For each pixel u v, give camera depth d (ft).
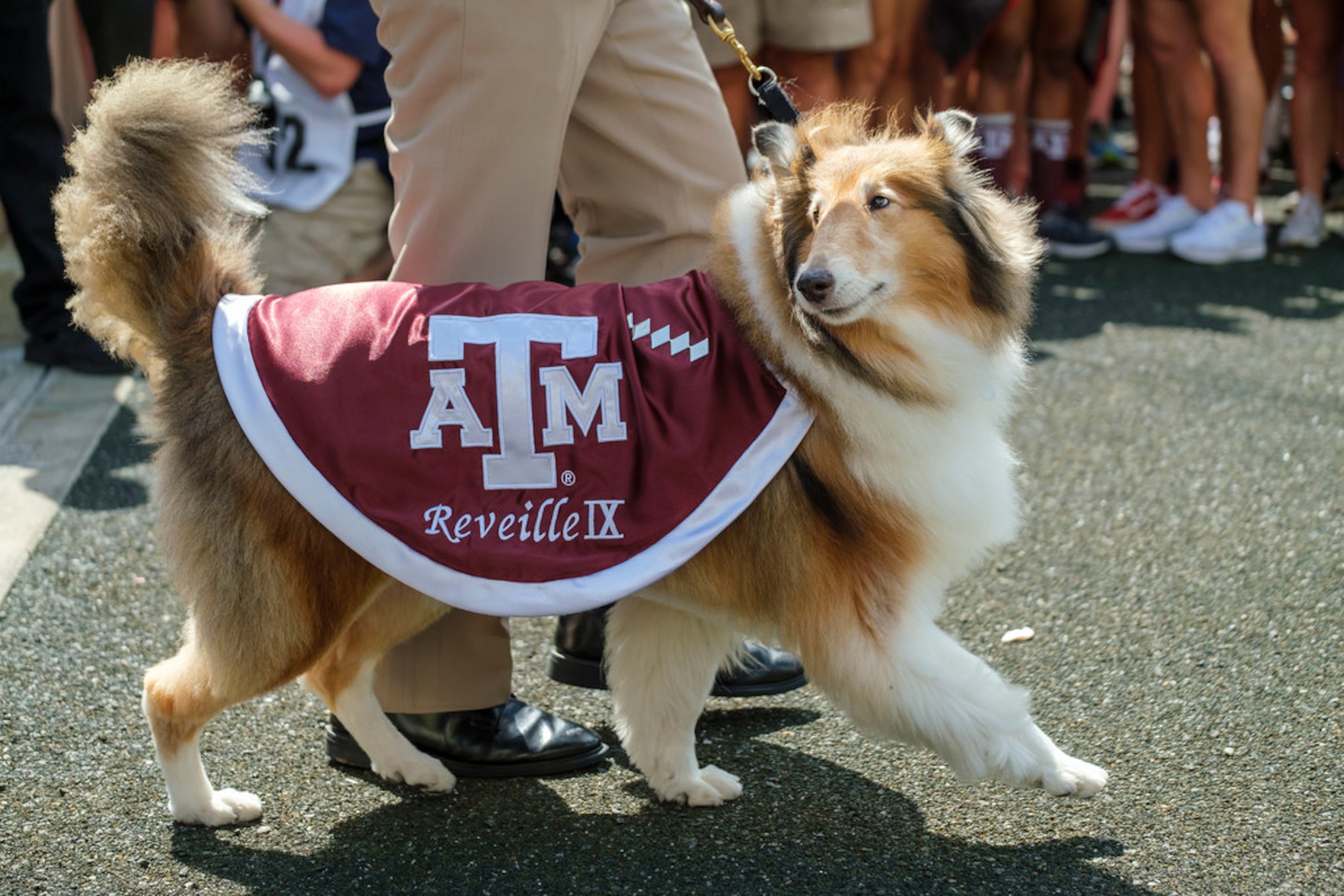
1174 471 15.33
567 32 8.91
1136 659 11.08
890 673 8.12
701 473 8.05
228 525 8.23
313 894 8.16
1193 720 10.05
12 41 17.39
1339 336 20.35
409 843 8.77
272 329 8.34
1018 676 10.89
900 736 8.27
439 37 8.98
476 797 9.45
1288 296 22.74
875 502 8.15
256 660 8.38
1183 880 8.09
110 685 10.82
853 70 21.89
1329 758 9.43
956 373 8.19
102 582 12.70
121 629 11.80
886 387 8.03
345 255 17.21
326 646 8.54
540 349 8.14
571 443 8.04
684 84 9.75
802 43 19.67
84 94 19.65
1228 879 8.09
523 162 9.18
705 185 9.96
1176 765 9.45
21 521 13.89
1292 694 10.37
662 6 9.66
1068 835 8.64
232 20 18.01
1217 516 14.02
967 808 9.05
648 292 8.61
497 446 8.05
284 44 16.47
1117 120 39.09
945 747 8.14
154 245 8.41
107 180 8.36
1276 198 30.04
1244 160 25.03
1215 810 8.86
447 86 9.05
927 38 22.74
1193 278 24.16
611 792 9.52
